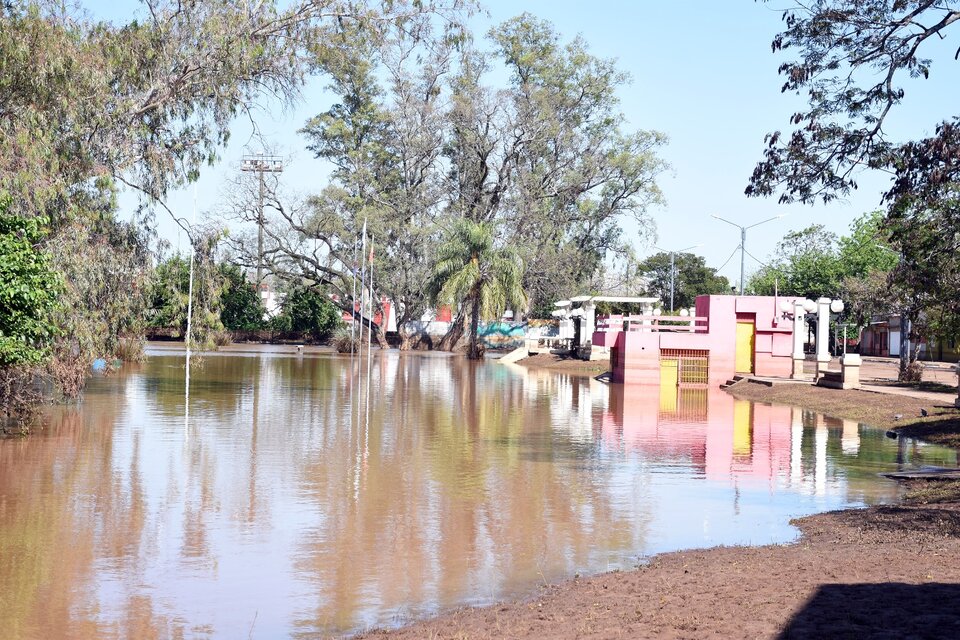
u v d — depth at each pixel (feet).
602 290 258.98
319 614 28.68
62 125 69.46
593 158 248.52
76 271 70.49
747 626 23.12
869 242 243.40
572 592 29.19
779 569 30.09
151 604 29.55
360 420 80.38
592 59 259.39
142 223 83.30
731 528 40.55
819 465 59.26
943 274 60.13
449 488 49.34
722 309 143.95
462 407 95.81
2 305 55.31
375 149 249.34
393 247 249.75
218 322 90.63
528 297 249.14
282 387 114.01
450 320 287.89
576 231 262.67
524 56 255.50
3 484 48.37
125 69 74.74
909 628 22.21
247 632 27.07
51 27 65.05
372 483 50.31
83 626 27.50
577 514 43.34
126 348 135.03
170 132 79.56
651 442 70.49
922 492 48.39
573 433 75.51
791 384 120.67
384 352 234.38
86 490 46.96
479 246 205.36
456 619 27.04
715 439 72.95
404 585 31.76
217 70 77.20
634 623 24.38
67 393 80.43
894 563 30.32
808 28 49.80
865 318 181.78
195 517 41.39
